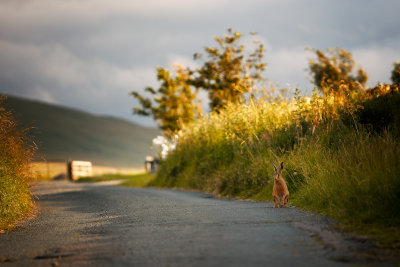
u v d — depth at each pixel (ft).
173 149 288.51
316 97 170.19
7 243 81.46
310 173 133.59
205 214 105.70
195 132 267.39
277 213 103.71
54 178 542.57
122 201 167.63
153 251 66.39
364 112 140.77
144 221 100.37
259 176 167.43
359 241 68.54
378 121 135.23
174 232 81.20
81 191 254.88
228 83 306.96
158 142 307.78
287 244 66.90
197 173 235.81
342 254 61.16
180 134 284.82
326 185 109.70
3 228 102.32
